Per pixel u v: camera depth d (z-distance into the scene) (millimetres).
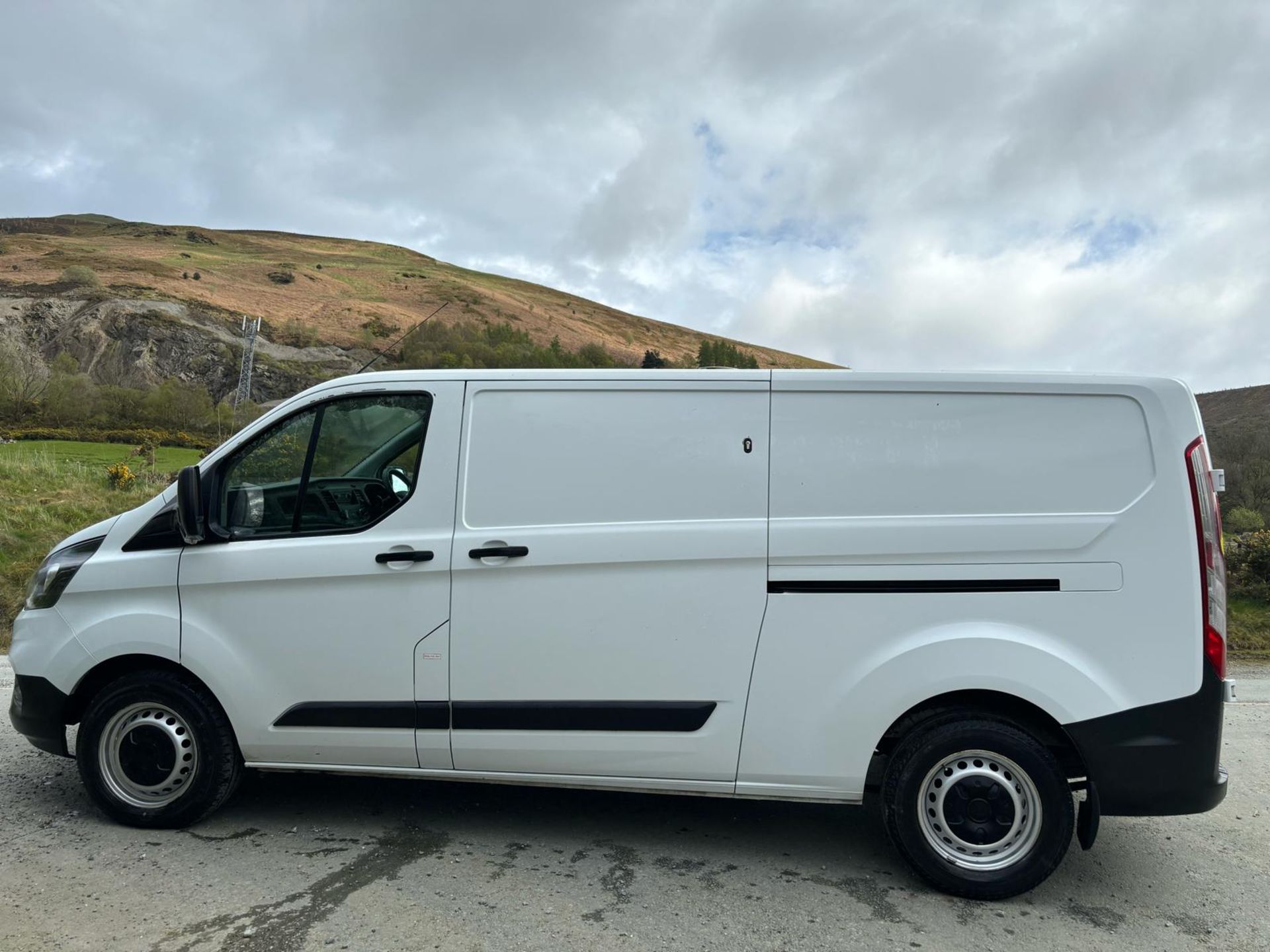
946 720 3537
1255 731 6430
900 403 3641
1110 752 3408
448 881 3490
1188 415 3527
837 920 3281
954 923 3291
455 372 3936
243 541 3943
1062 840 3434
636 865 3711
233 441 4051
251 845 3812
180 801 3936
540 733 3738
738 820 4277
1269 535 12156
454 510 3801
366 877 3514
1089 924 3326
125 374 95438
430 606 3781
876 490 3602
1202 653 3408
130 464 21234
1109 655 3438
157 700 3949
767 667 3617
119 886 3381
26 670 4074
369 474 3977
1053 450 3557
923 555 3531
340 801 4398
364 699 3834
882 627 3555
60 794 4406
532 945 3000
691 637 3652
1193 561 3432
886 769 3588
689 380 3740
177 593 3953
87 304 105438
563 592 3709
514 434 3818
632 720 3686
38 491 14773
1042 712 3543
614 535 3674
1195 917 3406
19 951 2871
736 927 3191
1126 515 3479
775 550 3602
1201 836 4301
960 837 3510
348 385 3996
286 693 3881
